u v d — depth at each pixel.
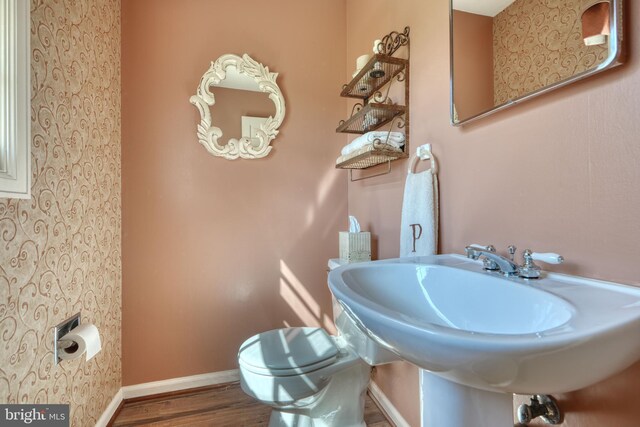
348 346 1.26
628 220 0.53
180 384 1.60
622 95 0.53
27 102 0.78
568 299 0.48
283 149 1.78
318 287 1.82
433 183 1.05
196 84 1.64
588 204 0.59
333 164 1.86
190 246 1.63
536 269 0.63
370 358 1.12
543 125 0.68
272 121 1.74
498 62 0.79
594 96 0.58
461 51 0.92
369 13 1.59
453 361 0.38
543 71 0.67
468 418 0.56
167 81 1.60
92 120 1.22
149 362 1.57
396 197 1.34
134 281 1.55
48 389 0.92
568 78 0.61
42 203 0.89
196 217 1.64
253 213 1.73
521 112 0.74
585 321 0.39
